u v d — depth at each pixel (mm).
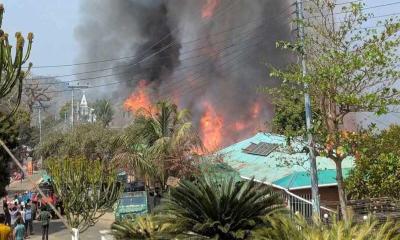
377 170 14172
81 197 18250
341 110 11461
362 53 11273
